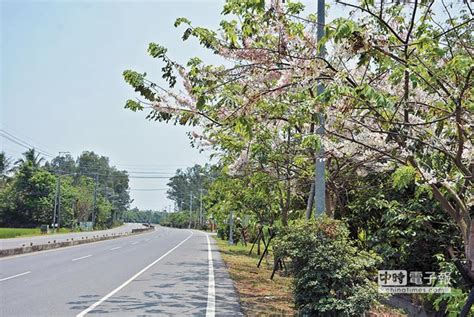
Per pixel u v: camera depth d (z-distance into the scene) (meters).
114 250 24.16
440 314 6.95
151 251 24.06
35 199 57.25
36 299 9.14
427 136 5.58
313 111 6.10
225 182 17.41
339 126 6.58
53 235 43.38
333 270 6.38
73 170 96.88
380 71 6.31
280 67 6.64
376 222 9.74
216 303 8.97
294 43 6.70
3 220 56.53
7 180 62.53
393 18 6.06
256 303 9.13
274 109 7.44
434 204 7.87
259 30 6.99
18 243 28.30
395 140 5.65
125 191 112.00
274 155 9.90
